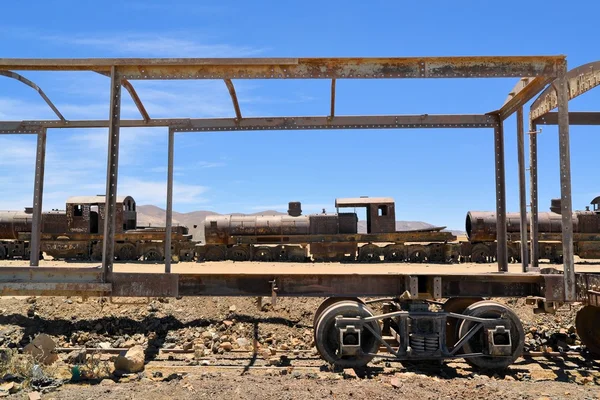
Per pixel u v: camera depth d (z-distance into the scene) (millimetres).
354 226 24781
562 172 7715
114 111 7707
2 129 10344
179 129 10312
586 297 7750
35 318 10812
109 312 11094
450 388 6730
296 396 6203
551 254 23484
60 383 7133
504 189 10062
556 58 7648
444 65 7738
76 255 24547
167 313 11180
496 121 10172
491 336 7727
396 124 10211
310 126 10242
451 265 19516
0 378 7133
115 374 7754
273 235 24500
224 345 9750
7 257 25016
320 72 7758
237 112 9844
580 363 8797
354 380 7152
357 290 8328
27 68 7820
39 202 10078
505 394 6535
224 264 20109
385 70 7750
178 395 6207
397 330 8844
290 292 8281
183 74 7809
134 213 26109
